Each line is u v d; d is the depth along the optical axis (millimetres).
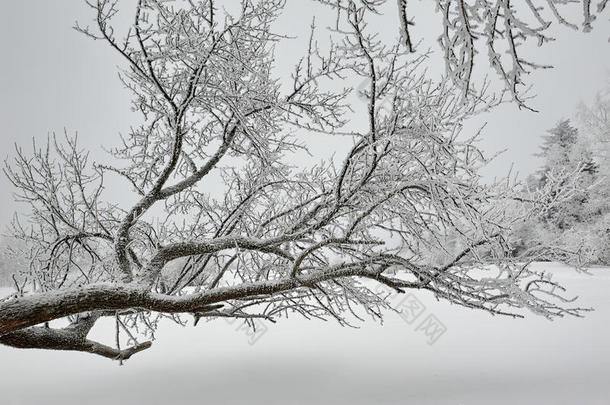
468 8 1545
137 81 4270
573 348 8133
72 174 4934
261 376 7180
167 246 3826
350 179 3445
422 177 3361
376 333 10258
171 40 3680
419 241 3877
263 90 4094
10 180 4594
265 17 3822
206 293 3182
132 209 4059
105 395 6289
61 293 2756
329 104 4340
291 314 13102
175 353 8938
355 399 5840
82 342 3512
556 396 5527
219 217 5895
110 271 5047
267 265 4977
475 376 6676
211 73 3836
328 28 2428
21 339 3035
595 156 18578
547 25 1396
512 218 4258
